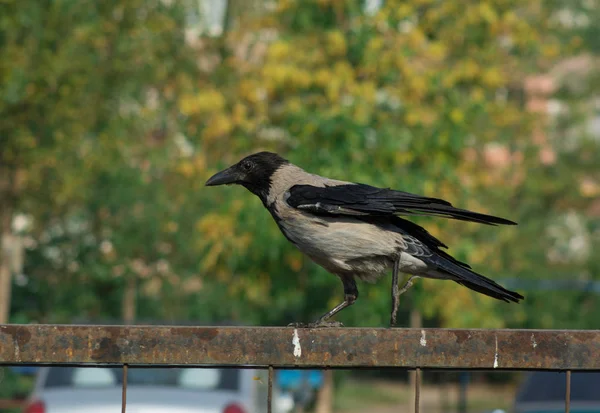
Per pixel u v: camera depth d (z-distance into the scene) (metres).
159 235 22.30
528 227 27.20
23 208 20.02
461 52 18.06
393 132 16.14
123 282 22.88
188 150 23.06
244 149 17.56
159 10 20.30
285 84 16.94
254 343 4.09
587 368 4.09
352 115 16.12
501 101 19.56
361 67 17.19
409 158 16.58
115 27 19.48
